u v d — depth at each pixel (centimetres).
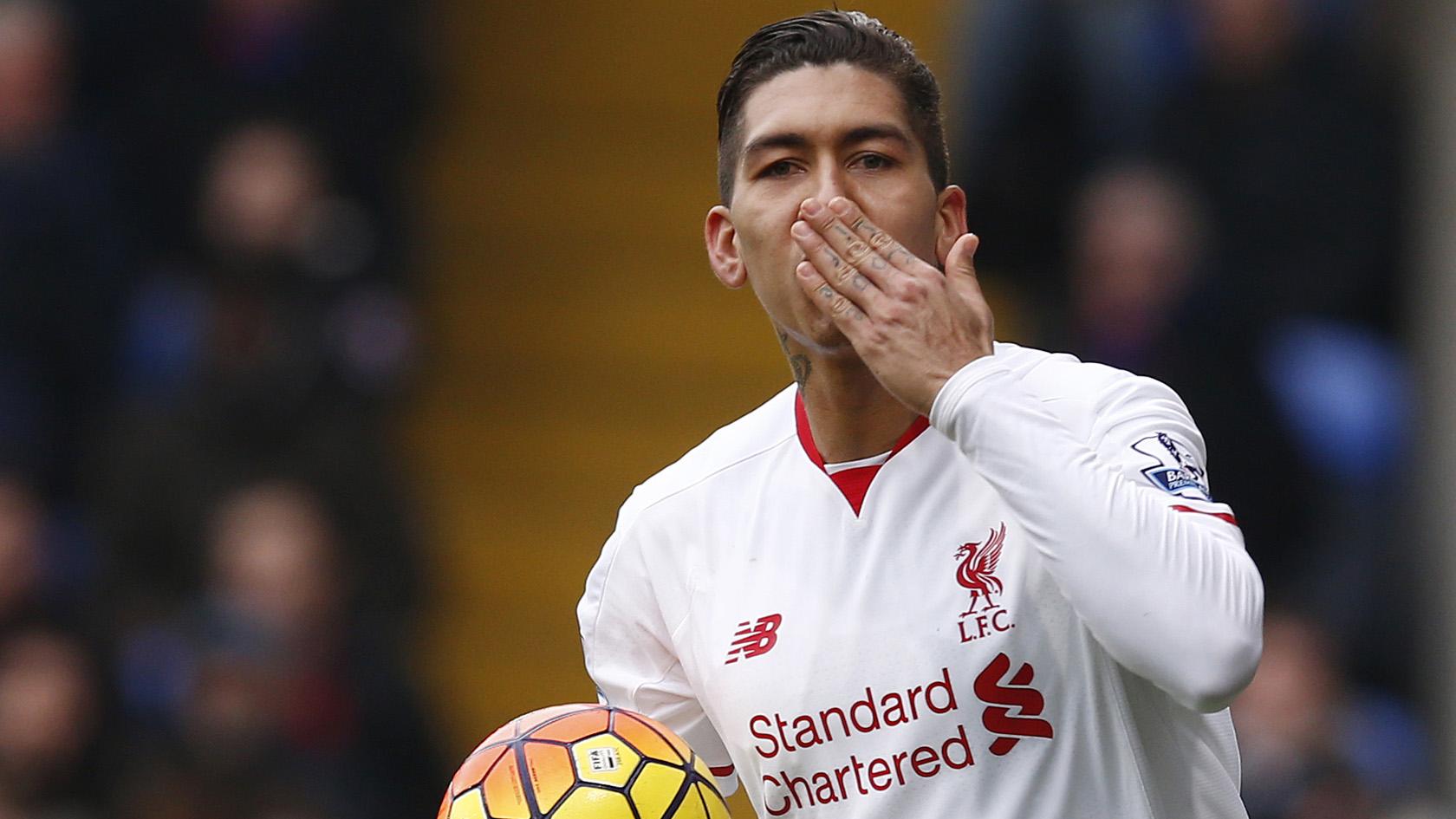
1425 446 2662
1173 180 2641
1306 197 2655
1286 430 2595
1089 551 1070
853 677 1177
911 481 1205
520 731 1198
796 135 1169
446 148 3822
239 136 2978
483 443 3656
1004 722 1156
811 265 1152
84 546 2869
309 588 2681
